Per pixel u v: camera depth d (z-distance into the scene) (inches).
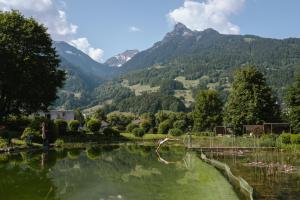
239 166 1536.7
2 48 2677.2
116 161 1846.7
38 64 2854.3
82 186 1123.3
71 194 1009.5
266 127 3056.1
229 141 2674.7
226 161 1734.7
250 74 3344.0
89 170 1487.5
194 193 1013.2
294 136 2454.5
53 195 997.2
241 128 3351.4
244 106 3314.5
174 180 1234.0
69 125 3703.3
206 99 4028.1
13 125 3043.8
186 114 4813.0
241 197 957.2
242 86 3344.0
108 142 3405.5
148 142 3479.3
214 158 1893.5
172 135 3919.8
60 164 1670.8
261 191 1012.5
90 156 2106.3
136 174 1380.4
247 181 1167.6
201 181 1202.6
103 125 5679.1
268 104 3302.2
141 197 971.9
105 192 1035.3
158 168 1567.4
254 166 1531.7
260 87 3316.9
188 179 1253.1
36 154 2118.6
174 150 2632.9
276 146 2468.0
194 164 1717.5
